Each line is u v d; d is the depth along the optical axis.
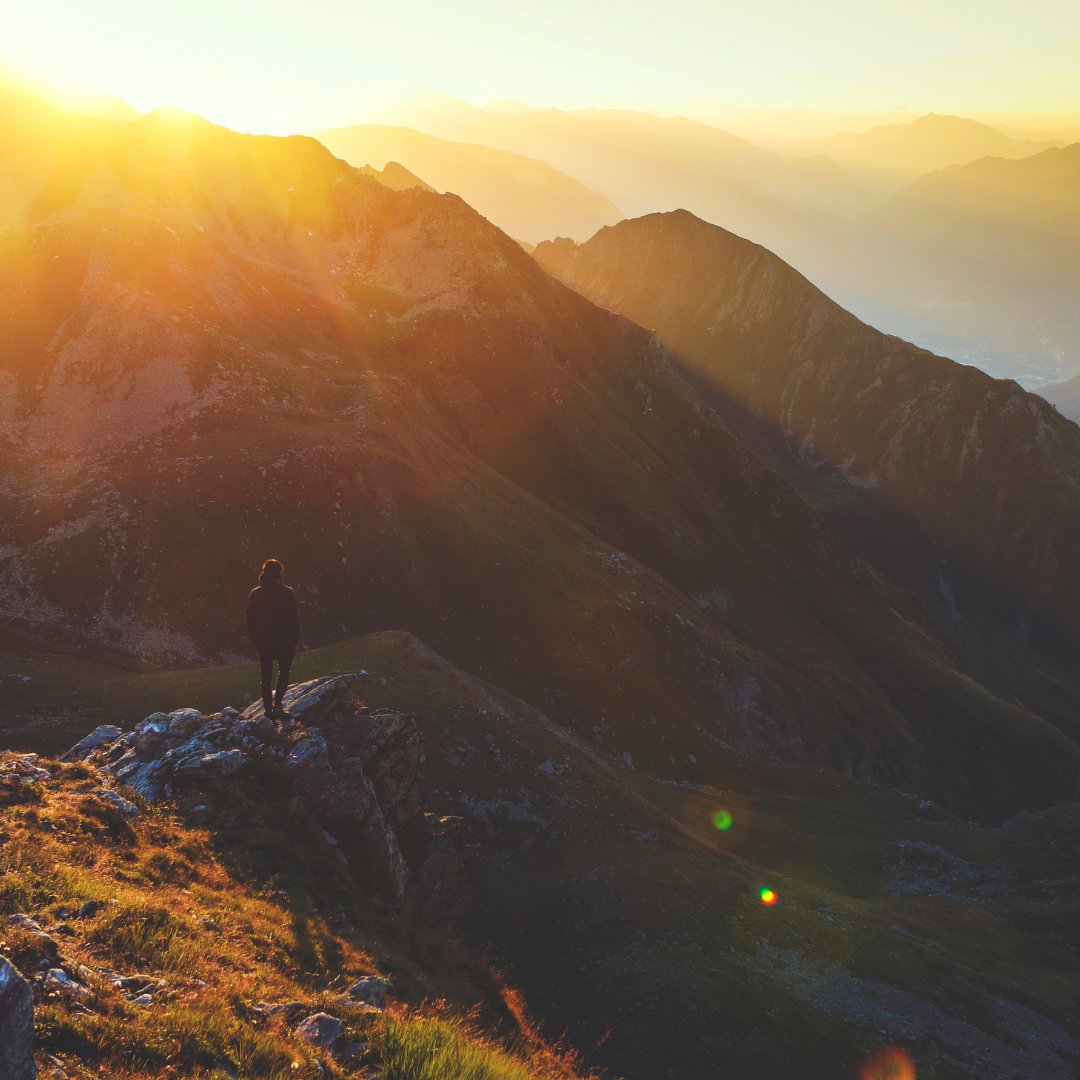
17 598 79.12
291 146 167.25
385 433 109.25
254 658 83.25
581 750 70.69
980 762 147.75
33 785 18.53
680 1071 32.81
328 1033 11.87
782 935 44.31
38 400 99.88
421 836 27.78
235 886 17.83
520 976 38.19
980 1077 38.16
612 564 115.00
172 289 117.81
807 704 121.88
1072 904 67.12
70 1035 9.12
